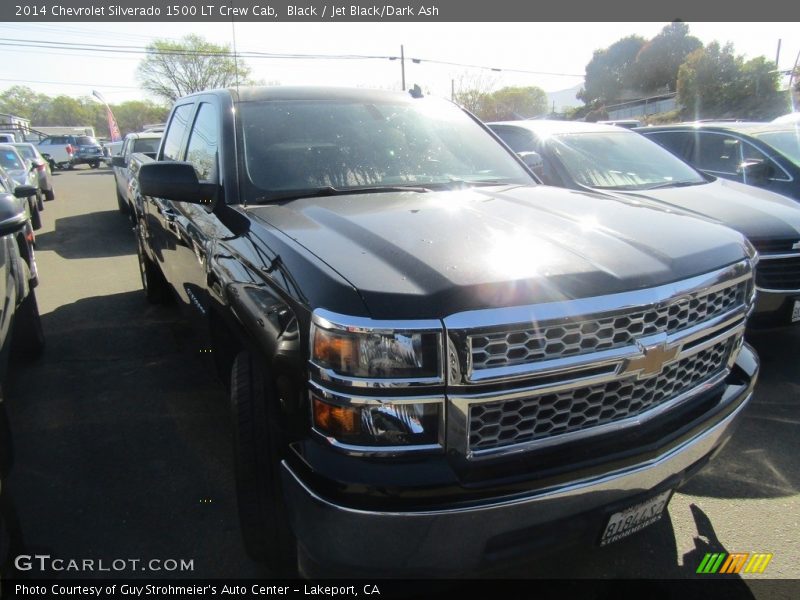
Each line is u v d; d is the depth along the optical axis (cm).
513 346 172
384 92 366
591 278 183
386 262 188
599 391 188
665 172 575
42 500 295
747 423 370
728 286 220
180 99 437
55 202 1534
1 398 252
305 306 180
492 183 320
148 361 461
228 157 288
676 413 210
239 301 230
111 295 645
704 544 265
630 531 206
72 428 363
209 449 340
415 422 169
